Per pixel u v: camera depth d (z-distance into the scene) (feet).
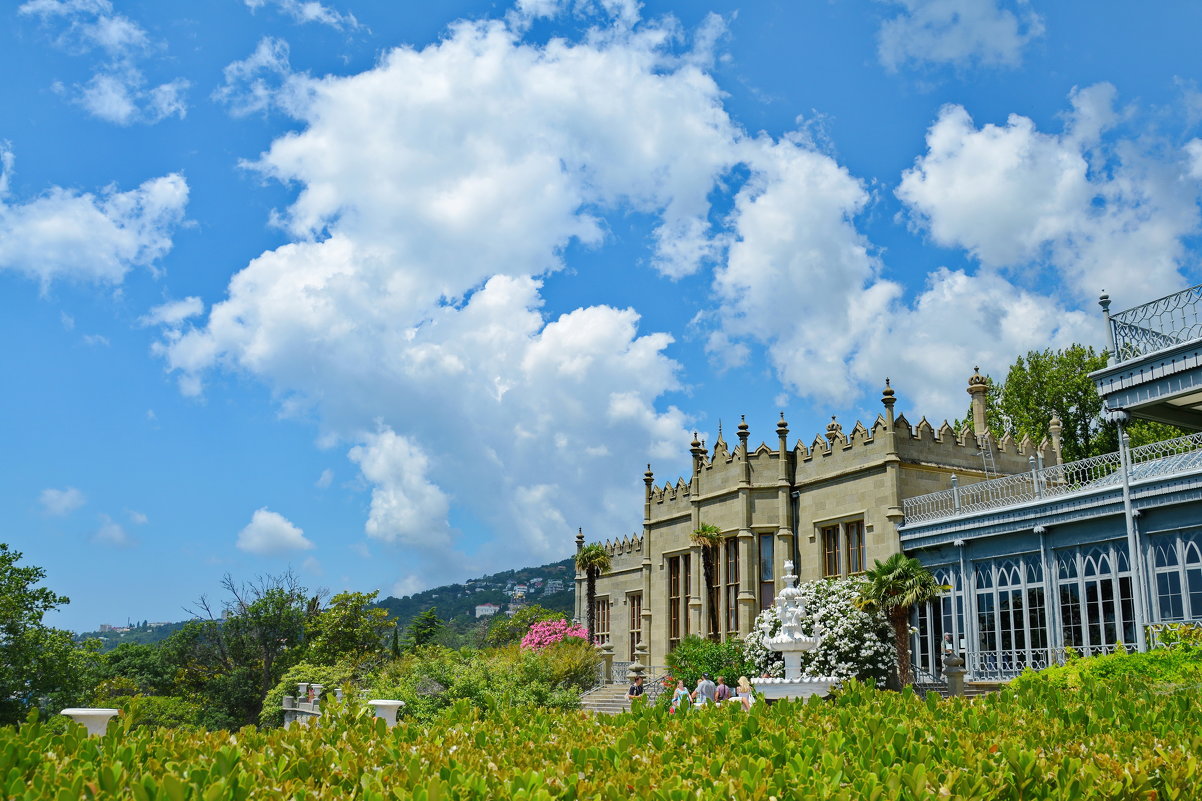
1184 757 24.17
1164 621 71.92
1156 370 71.97
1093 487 79.00
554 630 146.92
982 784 21.29
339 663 173.06
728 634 118.93
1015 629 85.35
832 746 25.99
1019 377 161.38
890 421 102.32
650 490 140.56
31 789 19.76
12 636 145.59
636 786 21.44
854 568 106.63
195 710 207.41
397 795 20.31
